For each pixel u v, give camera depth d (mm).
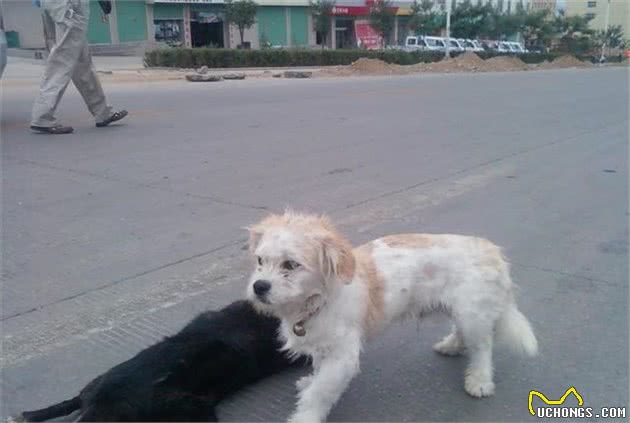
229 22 19453
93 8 17609
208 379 1252
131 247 2158
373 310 1269
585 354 1506
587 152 3988
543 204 2779
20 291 1798
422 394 1356
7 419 1221
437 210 2660
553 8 33500
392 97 7176
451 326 1653
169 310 1700
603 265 2061
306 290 1167
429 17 22547
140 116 5188
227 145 3988
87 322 1624
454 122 5234
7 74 9086
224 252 2121
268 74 10852
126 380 1159
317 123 4980
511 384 1396
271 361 1376
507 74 13062
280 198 2785
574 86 9672
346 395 1348
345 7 22594
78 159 3498
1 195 2764
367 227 2416
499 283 1358
